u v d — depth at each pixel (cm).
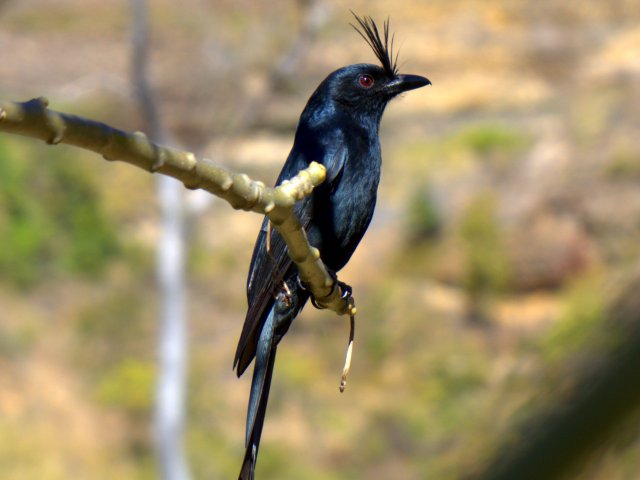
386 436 1811
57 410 1781
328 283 287
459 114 2820
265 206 205
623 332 101
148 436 1775
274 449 1764
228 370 1978
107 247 2228
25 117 137
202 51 2248
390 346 2022
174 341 1666
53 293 2094
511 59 3086
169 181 1683
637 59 2847
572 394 100
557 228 2116
